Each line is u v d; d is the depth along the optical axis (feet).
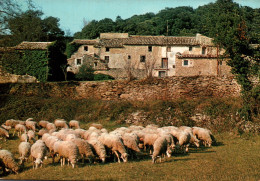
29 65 147.02
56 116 96.17
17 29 120.06
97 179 39.81
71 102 101.35
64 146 47.32
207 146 66.54
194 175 42.93
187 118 88.43
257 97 84.94
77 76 170.50
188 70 152.97
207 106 89.25
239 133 79.71
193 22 254.88
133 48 185.88
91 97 108.68
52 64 153.38
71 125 82.84
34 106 99.50
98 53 192.65
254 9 123.75
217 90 102.58
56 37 250.37
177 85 104.53
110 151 54.49
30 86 110.93
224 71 150.10
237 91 100.68
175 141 61.16
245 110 84.17
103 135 54.03
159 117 90.74
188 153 58.75
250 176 42.68
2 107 99.71
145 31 260.83
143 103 97.14
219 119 85.56
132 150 54.70
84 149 49.57
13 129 83.97
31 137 63.98
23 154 49.52
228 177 42.04
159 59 183.93
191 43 180.96
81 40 213.05
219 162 51.08
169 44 182.50
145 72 173.06
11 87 111.24
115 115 94.94
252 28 117.19
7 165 44.57
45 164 49.57
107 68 177.06
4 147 62.39
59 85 110.83
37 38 220.43
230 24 95.25
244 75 89.66
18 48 145.38
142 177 41.45
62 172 43.91
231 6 117.70
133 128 71.87
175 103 93.56
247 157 55.31
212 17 107.86
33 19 125.08
